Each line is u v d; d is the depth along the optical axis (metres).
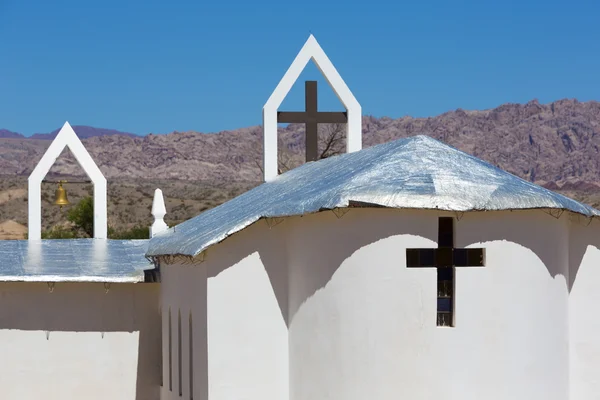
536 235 20.34
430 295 19.75
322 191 20.64
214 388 21.27
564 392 21.11
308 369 20.97
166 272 26.61
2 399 27.20
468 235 19.83
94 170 31.88
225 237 20.92
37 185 31.66
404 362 19.75
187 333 23.58
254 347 21.47
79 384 27.61
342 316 20.23
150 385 27.91
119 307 27.88
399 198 19.47
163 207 31.23
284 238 21.67
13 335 27.38
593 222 22.11
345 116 30.75
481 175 20.52
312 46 30.34
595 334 22.11
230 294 21.42
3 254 29.12
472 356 19.84
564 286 21.17
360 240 20.00
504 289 20.00
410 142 22.00
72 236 71.31
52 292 27.56
